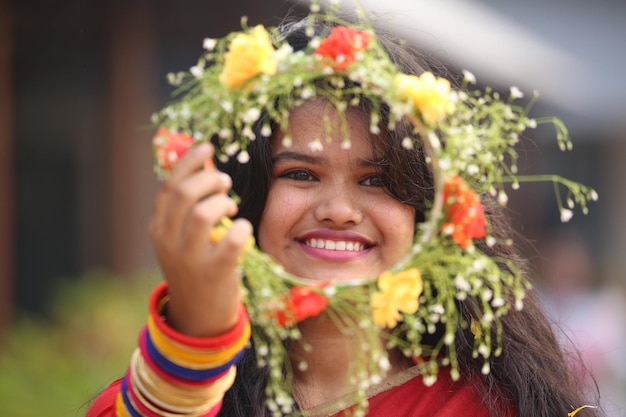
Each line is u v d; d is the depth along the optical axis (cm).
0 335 845
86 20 941
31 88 997
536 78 1037
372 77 237
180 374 225
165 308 234
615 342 848
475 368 290
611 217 1404
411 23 656
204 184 217
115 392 268
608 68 1218
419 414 279
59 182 1008
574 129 1333
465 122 259
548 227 1378
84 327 806
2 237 889
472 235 238
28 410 677
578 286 931
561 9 1227
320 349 279
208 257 216
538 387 296
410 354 271
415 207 274
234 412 279
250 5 955
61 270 1005
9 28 888
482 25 976
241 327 228
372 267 271
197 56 1007
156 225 219
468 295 288
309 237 271
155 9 956
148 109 960
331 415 275
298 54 237
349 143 263
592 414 313
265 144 271
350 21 314
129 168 939
